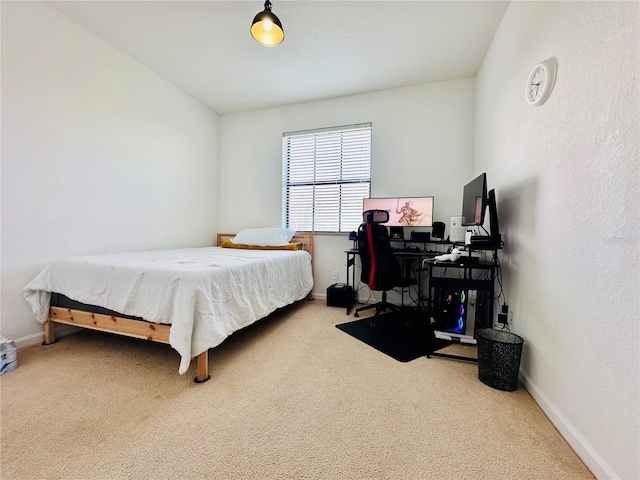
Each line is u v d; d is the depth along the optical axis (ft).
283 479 3.18
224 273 5.95
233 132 13.12
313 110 11.80
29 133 6.58
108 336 7.50
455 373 5.68
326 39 7.84
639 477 2.74
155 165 9.98
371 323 8.48
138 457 3.45
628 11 2.98
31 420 4.09
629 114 2.95
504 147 6.68
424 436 3.88
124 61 8.72
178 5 6.75
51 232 7.04
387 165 10.87
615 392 3.06
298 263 10.12
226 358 6.27
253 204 12.88
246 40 8.01
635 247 2.85
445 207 10.23
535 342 4.87
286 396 4.81
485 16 6.89
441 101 10.16
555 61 4.42
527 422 4.19
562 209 4.16
